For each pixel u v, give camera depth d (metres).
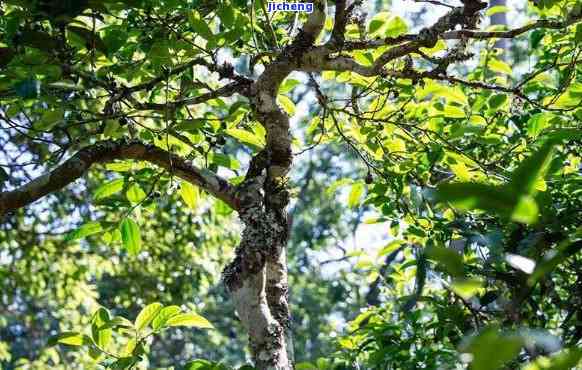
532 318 3.92
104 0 3.07
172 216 9.80
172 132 3.68
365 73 3.58
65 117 3.93
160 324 3.15
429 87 3.96
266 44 4.05
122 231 3.85
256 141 3.81
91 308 10.73
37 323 13.91
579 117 3.88
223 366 3.13
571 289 3.87
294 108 4.10
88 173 9.78
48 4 3.01
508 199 1.05
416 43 3.56
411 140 4.32
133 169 4.34
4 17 3.28
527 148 4.04
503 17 7.21
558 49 4.34
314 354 16.91
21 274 10.44
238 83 3.74
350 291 15.04
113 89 3.62
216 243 10.05
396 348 4.16
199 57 3.72
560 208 3.75
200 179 3.66
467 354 1.02
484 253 3.79
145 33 3.59
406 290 5.07
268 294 3.45
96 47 3.25
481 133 4.07
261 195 3.55
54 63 3.23
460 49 3.68
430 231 3.94
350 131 4.58
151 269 10.39
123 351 3.19
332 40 3.56
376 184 4.13
